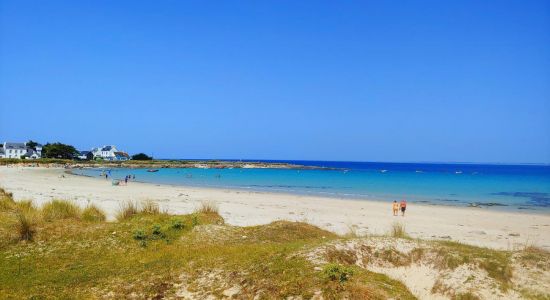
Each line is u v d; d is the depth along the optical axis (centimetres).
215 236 1562
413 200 4628
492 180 9119
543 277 1030
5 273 1143
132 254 1345
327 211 3403
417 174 12106
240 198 4334
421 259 1164
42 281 1090
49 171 9419
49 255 1302
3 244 1341
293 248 1188
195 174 10712
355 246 1186
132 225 1605
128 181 6950
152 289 1014
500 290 992
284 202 4050
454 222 2964
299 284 925
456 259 1110
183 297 984
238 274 1044
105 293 1008
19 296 973
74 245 1389
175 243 1477
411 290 1030
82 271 1179
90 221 1723
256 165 17588
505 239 2280
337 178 9438
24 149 14950
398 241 1238
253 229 1694
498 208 4003
